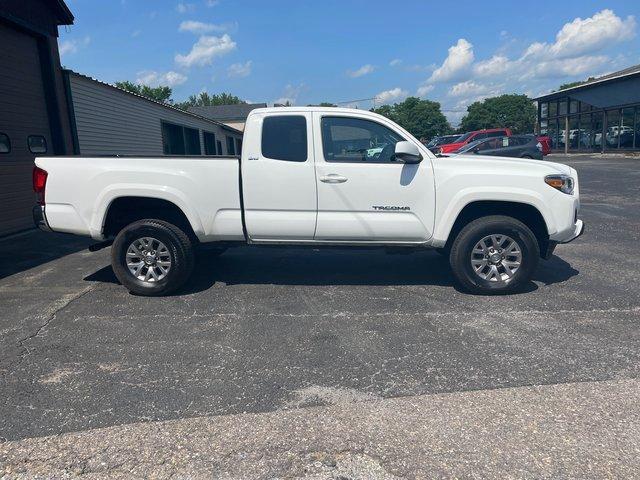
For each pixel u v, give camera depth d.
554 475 2.47
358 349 3.96
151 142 16.30
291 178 5.16
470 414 3.01
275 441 2.78
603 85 30.16
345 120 5.22
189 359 3.82
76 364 3.75
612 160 25.67
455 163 5.20
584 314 4.66
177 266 5.28
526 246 5.14
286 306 5.02
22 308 5.02
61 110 10.85
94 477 2.50
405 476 2.48
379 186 5.14
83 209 5.30
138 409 3.12
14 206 9.41
